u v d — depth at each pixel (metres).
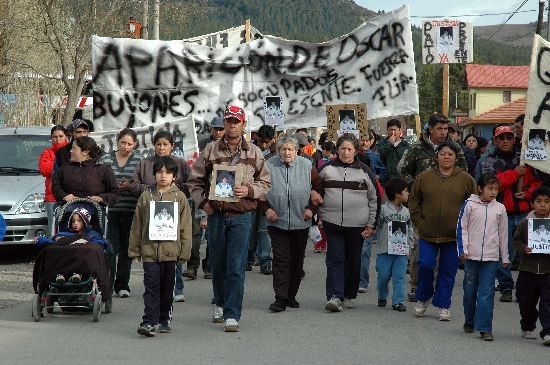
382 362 7.95
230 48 15.55
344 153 10.69
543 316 8.98
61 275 9.66
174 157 11.09
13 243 14.22
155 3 27.22
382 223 10.94
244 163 9.41
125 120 15.45
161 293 9.23
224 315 9.39
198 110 15.48
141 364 7.77
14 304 10.88
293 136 10.73
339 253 10.65
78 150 10.48
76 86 26.78
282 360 7.97
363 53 15.56
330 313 10.49
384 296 11.01
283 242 10.63
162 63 15.38
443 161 9.97
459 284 12.84
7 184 14.70
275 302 10.60
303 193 10.55
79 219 9.99
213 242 9.42
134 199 11.14
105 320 9.94
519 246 9.16
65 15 28.55
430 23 16.89
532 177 11.68
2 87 32.06
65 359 7.94
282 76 15.58
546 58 11.78
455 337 9.19
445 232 9.95
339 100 15.62
